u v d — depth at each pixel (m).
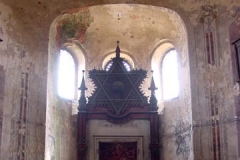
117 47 17.69
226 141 13.28
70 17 15.80
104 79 17.30
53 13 14.95
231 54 13.79
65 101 16.72
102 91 17.12
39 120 13.82
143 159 16.53
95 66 18.17
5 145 12.58
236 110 13.23
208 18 14.66
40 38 14.52
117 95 17.14
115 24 17.22
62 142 15.95
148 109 16.84
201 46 14.53
